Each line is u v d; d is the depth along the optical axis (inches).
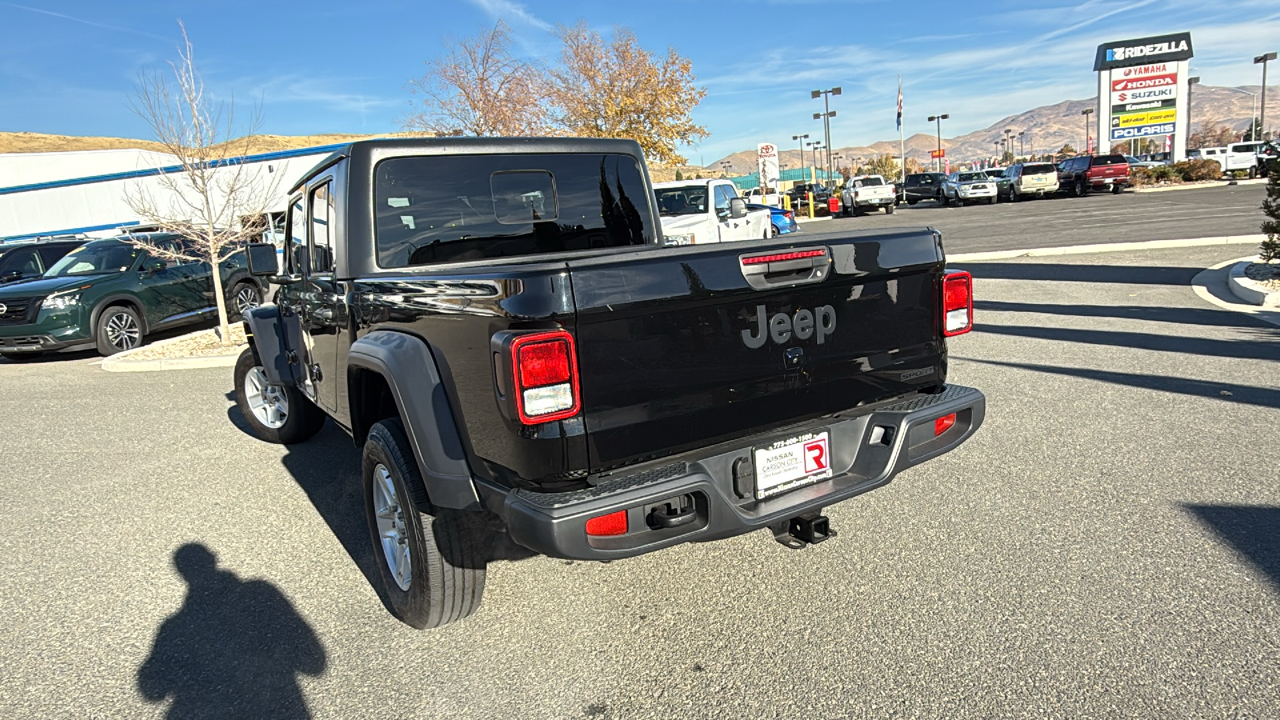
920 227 130.5
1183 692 101.3
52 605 146.7
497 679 115.8
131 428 279.9
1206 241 576.4
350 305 140.7
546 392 94.5
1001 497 166.9
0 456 251.9
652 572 145.7
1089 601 124.3
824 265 115.5
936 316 132.6
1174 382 241.9
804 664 114.0
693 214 502.6
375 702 111.8
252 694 115.3
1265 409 210.7
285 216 188.5
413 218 144.6
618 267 98.7
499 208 153.9
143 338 479.2
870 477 120.1
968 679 107.4
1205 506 154.7
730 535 105.9
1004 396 241.1
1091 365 269.6
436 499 112.3
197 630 134.8
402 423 122.6
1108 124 1644.9
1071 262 539.8
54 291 437.7
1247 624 114.8
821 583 136.9
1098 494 164.6
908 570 138.8
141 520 188.7
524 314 94.4
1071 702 101.1
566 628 128.7
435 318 111.0
